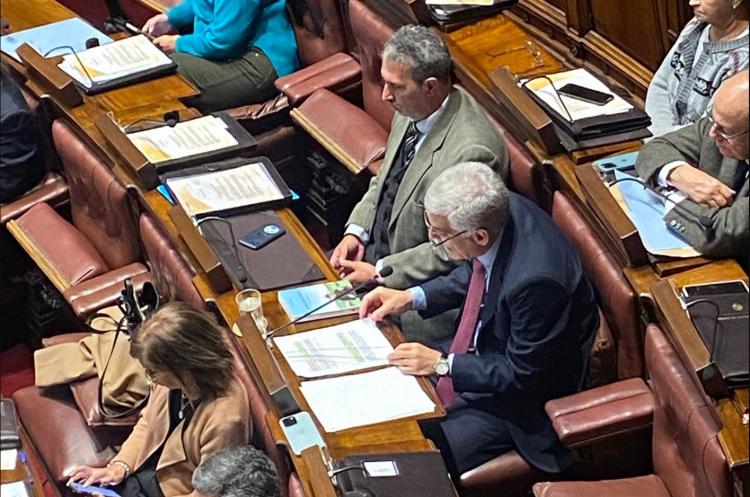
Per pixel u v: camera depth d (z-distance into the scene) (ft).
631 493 17.71
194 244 20.65
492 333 19.34
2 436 19.25
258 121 26.78
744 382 16.29
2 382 25.53
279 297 20.03
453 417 19.29
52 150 26.02
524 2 24.63
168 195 22.52
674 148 19.17
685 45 20.20
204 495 16.92
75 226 25.71
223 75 27.73
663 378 17.12
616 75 23.04
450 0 24.77
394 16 25.09
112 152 23.80
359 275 21.27
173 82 26.13
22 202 25.55
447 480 16.92
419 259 20.98
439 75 21.39
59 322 25.59
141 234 22.66
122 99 25.49
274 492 17.01
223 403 18.51
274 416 18.02
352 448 17.37
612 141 20.71
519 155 21.17
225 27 27.58
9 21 28.86
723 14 19.16
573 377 18.99
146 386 21.12
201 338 18.34
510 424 19.03
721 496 15.98
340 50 27.53
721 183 18.43
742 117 16.92
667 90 20.74
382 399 18.11
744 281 17.66
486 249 19.11
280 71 28.17
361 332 19.42
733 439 15.78
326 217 26.76
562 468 18.85
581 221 19.52
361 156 24.53
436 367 18.76
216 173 22.90
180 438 18.88
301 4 27.89
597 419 17.88
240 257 20.99
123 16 31.37
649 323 18.13
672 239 18.48
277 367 18.30
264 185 22.56
